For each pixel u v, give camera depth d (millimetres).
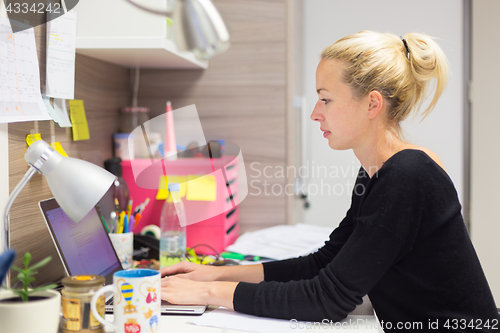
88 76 1454
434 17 2521
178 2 803
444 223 866
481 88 2510
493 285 2568
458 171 2574
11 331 677
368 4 2555
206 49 825
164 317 920
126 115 1722
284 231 1793
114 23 1285
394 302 933
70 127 1302
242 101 1850
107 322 753
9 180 963
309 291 891
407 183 857
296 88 2092
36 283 1054
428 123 2574
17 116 968
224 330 814
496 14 2459
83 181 762
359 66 940
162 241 1369
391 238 844
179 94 1861
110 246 1227
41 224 1104
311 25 2592
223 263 1329
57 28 1184
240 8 1822
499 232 2547
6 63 941
